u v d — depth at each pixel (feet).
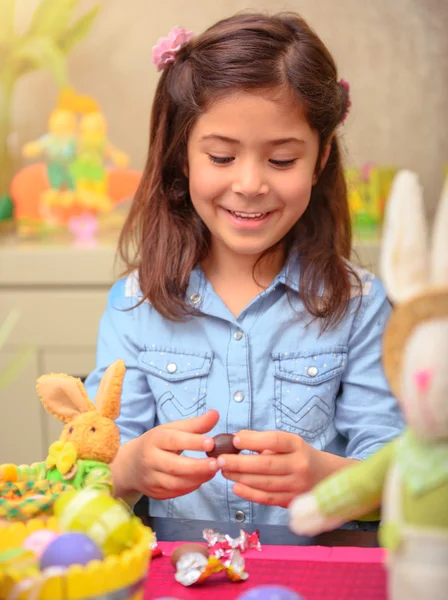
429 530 1.96
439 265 1.99
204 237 3.63
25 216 6.21
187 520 2.84
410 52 6.57
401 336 1.99
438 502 1.97
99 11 6.63
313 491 2.18
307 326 3.54
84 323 5.56
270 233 3.31
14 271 5.55
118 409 2.49
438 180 6.64
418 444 2.04
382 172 6.11
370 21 6.56
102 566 1.99
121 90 6.68
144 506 3.48
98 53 6.66
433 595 1.94
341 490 2.14
